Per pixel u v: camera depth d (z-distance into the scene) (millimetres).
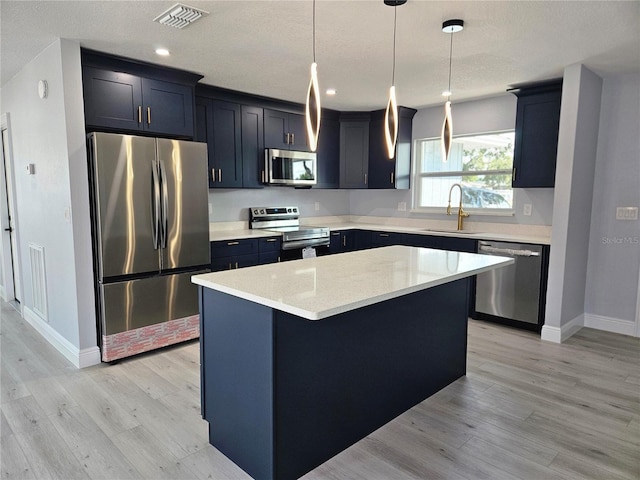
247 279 2078
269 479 1844
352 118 5312
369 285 1953
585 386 2814
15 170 3973
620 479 1907
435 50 2992
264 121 4570
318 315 1519
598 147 3852
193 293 3551
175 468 1973
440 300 2723
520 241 3857
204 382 2168
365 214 5910
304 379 1915
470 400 2639
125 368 3055
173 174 3340
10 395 2635
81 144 2945
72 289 3045
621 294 3848
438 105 4961
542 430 2297
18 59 3238
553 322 3646
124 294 3152
